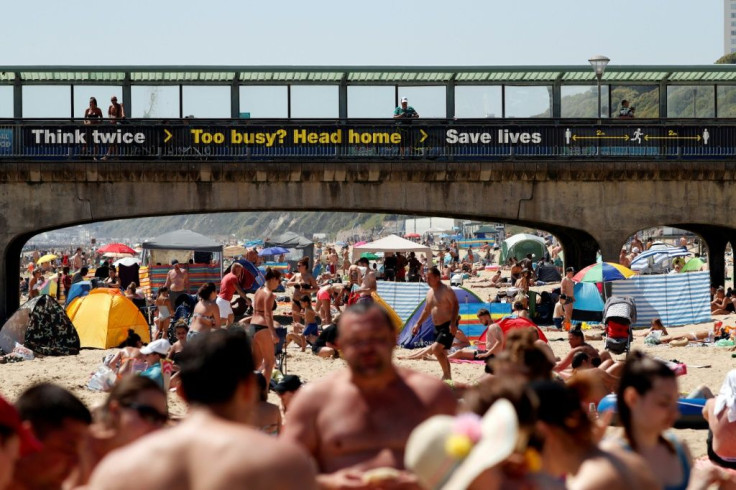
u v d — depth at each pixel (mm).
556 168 48594
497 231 175375
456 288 40875
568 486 8734
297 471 6555
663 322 44562
